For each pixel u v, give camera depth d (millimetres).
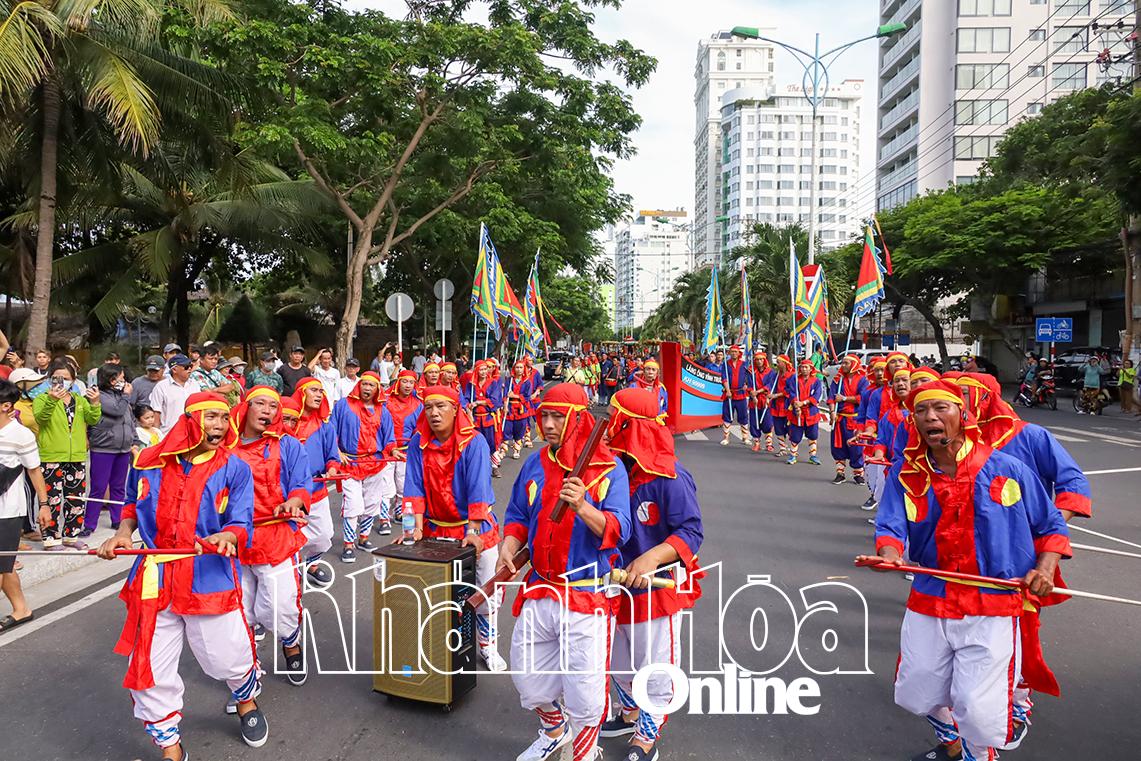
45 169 12656
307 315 32156
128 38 13133
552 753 4102
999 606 3432
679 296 67000
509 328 22625
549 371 43688
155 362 10008
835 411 12234
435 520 5180
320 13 15289
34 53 11008
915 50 63531
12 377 8430
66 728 4445
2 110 12586
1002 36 57812
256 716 4262
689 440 18219
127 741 4309
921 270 32094
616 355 28984
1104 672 5152
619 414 3955
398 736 4320
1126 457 14578
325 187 16516
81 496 8219
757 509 10203
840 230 122188
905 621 3729
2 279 22484
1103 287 31953
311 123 14375
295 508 4887
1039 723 4449
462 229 22344
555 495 3760
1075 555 8062
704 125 143375
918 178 61844
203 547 3887
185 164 17547
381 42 14422
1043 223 30000
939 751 4031
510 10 16484
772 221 121438
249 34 13555
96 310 20766
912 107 62562
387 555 4570
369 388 7867
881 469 9391
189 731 4402
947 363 35719
